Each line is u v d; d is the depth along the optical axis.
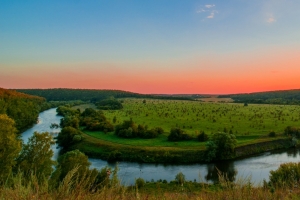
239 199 5.98
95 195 5.66
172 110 162.88
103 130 93.12
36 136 30.03
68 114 118.25
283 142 72.88
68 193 5.68
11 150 24.89
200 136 74.62
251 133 83.06
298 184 7.78
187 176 48.38
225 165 55.53
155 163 58.78
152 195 6.52
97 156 64.94
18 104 110.56
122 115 136.75
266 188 6.80
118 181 6.29
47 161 29.38
